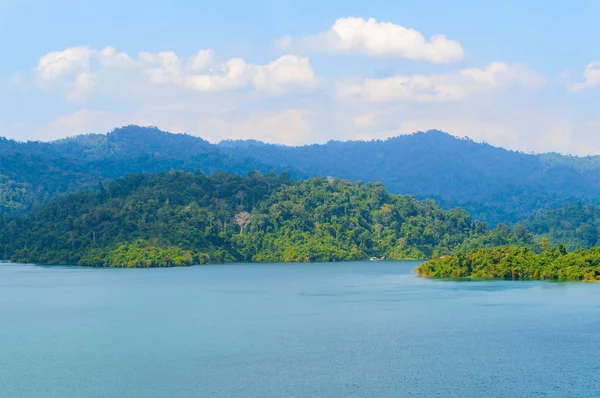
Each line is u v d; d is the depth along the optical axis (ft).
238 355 352.90
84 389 295.69
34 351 364.79
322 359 344.08
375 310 500.74
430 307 512.22
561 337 392.27
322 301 560.20
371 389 294.66
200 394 288.51
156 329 426.10
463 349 364.99
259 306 531.09
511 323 436.76
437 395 287.48
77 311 507.71
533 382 304.50
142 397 284.82
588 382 304.50
